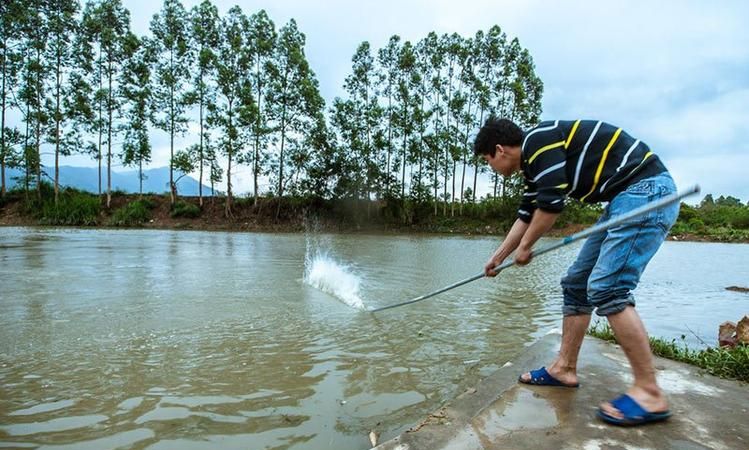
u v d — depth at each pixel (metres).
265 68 23.52
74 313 4.12
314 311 4.46
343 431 2.11
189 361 2.98
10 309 4.23
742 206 32.56
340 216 25.02
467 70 25.78
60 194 23.50
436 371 2.91
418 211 25.66
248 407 2.34
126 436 2.03
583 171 2.08
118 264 7.45
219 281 6.01
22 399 2.38
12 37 21.91
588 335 3.37
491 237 20.61
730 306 5.34
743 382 2.40
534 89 26.33
